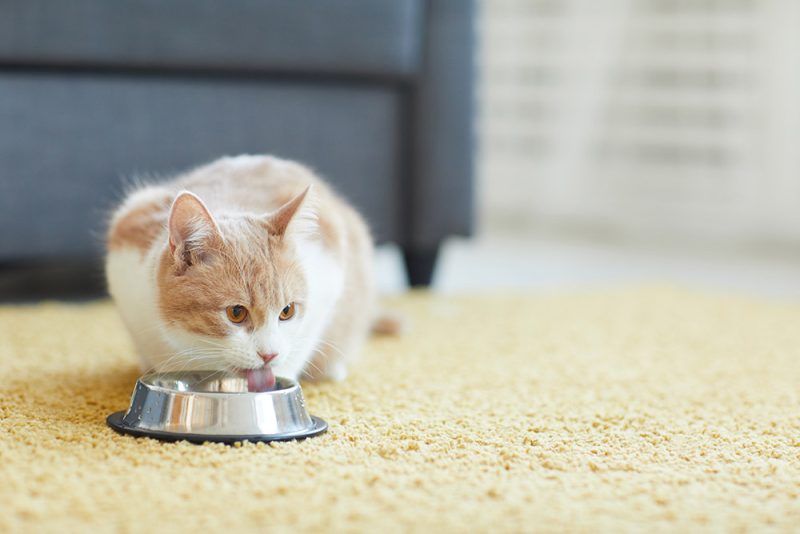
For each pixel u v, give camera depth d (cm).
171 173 199
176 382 138
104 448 126
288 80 205
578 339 180
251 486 119
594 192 333
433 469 124
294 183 155
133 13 190
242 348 137
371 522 113
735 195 300
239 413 129
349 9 202
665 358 169
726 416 143
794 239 293
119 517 112
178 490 117
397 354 169
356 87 210
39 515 112
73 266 251
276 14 198
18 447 125
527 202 353
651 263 282
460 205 218
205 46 195
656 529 113
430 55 213
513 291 222
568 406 145
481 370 161
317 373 153
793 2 282
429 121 214
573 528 113
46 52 187
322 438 131
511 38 344
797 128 286
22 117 189
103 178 195
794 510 117
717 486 122
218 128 201
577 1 329
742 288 238
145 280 141
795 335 185
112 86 194
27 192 191
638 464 127
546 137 343
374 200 213
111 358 161
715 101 298
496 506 116
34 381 148
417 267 224
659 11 310
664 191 315
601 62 325
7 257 191
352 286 155
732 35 294
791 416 143
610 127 327
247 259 137
